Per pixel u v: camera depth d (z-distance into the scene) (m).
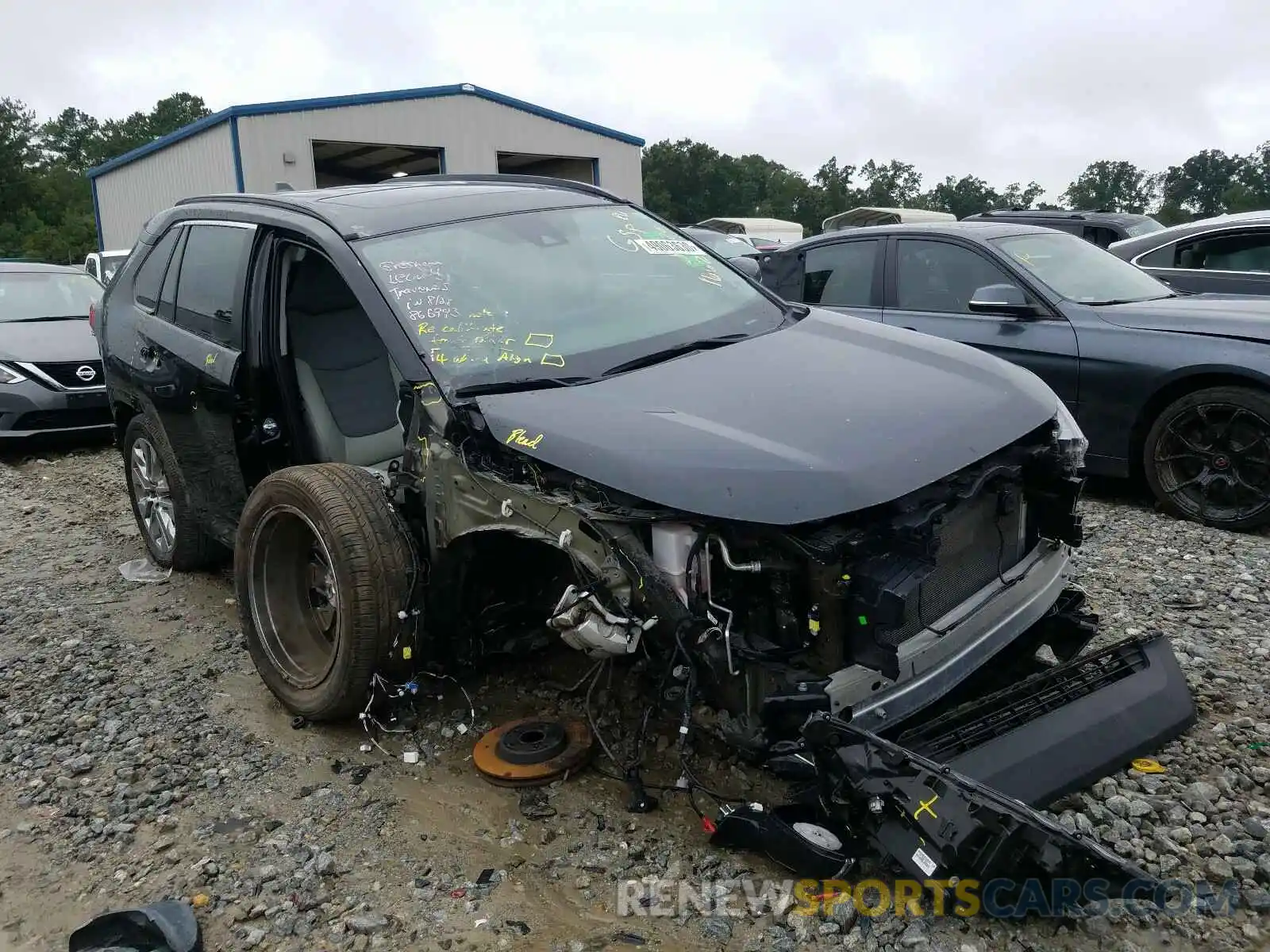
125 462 5.44
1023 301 5.92
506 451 2.95
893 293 6.72
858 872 2.60
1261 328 5.26
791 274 7.32
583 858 2.79
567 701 3.63
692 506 2.49
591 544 2.71
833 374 3.19
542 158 25.58
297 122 20.92
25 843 3.03
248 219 4.21
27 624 4.67
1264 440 5.18
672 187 98.19
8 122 85.00
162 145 23.25
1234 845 2.67
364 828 2.99
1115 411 5.68
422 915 2.60
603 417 2.88
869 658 2.48
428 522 3.24
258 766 3.37
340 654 3.30
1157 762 3.07
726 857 2.75
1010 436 2.91
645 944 2.45
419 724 3.58
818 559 2.42
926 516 2.54
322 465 3.49
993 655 2.90
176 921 2.51
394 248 3.66
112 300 5.32
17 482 7.55
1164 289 6.54
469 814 3.04
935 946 2.36
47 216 83.25
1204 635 4.02
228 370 4.04
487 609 3.42
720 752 3.22
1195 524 5.45
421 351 3.28
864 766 2.34
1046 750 2.68
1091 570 4.79
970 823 2.20
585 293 3.72
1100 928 2.41
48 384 8.20
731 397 2.99
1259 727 3.24
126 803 3.18
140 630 4.58
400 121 22.25
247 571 3.71
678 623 2.53
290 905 2.66
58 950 2.58
